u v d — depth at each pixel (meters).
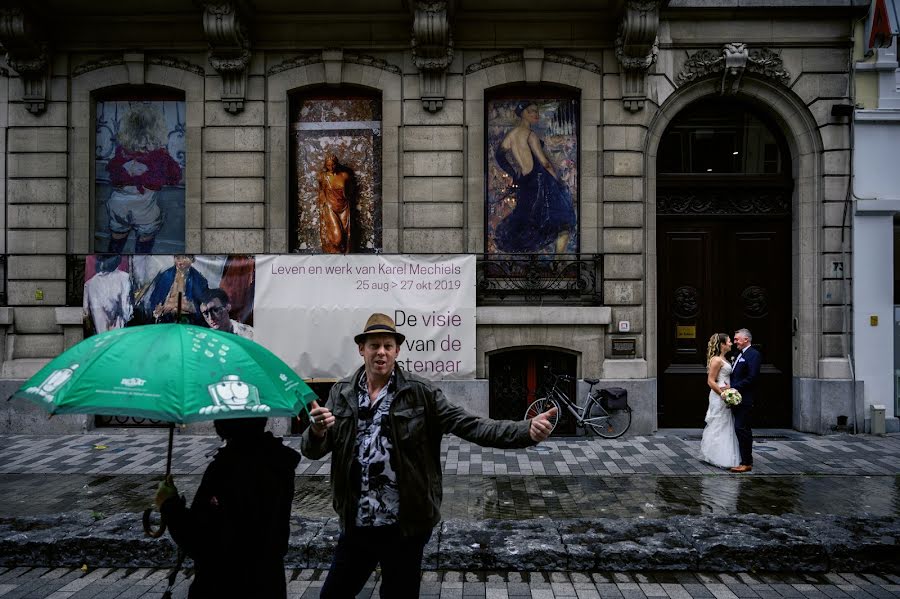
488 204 10.21
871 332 9.87
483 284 9.95
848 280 9.91
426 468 3.14
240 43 9.70
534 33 9.91
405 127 9.98
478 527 5.34
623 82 9.85
